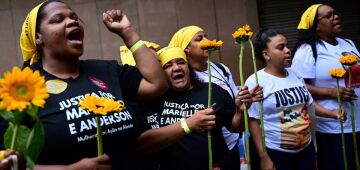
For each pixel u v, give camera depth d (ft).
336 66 8.12
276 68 7.59
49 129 3.77
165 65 6.43
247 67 16.60
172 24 16.99
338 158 8.17
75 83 4.17
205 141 6.12
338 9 17.49
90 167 3.56
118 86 4.45
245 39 5.19
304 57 8.32
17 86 2.50
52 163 3.84
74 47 4.15
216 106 6.34
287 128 7.35
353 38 17.57
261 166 7.11
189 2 16.87
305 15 8.59
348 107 8.13
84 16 17.08
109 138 4.06
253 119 7.43
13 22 17.16
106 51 17.13
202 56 7.82
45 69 4.24
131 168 4.30
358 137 8.30
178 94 6.52
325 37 8.46
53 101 3.93
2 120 3.70
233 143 7.49
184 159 6.06
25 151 2.78
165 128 4.95
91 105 3.35
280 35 7.59
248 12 16.78
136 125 4.42
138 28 17.08
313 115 8.04
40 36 4.22
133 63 7.38
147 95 4.58
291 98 7.41
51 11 4.14
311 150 7.66
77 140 3.86
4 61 17.26
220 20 16.88
